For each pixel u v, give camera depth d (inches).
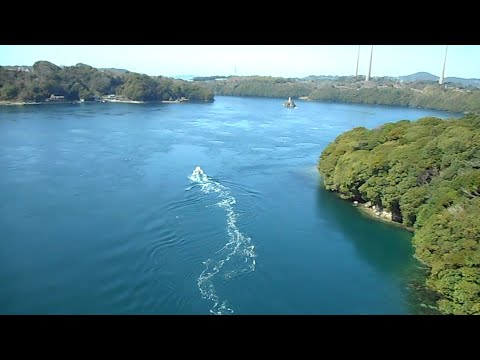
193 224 2561.5
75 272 1989.4
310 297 1897.1
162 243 2299.5
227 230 2506.2
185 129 5866.1
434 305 1872.5
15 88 7524.6
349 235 2583.7
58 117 6186.0
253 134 5787.4
